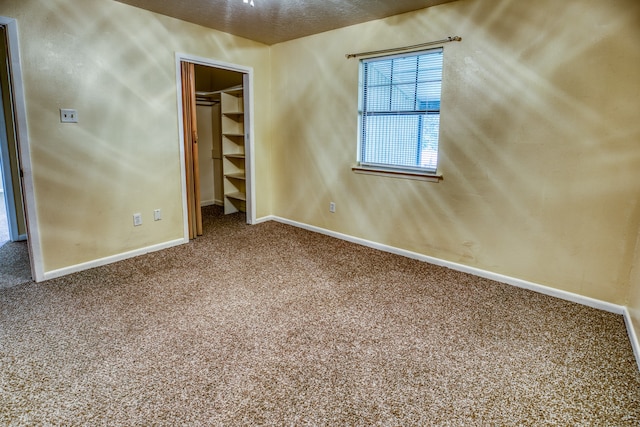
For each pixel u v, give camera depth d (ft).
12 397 5.42
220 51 12.95
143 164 11.39
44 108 9.13
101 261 10.71
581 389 5.74
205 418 5.09
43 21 8.89
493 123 9.43
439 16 10.01
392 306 8.41
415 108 11.06
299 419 5.10
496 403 5.44
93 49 9.83
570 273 8.76
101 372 6.01
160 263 10.93
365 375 6.02
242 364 6.26
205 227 14.93
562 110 8.38
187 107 12.44
